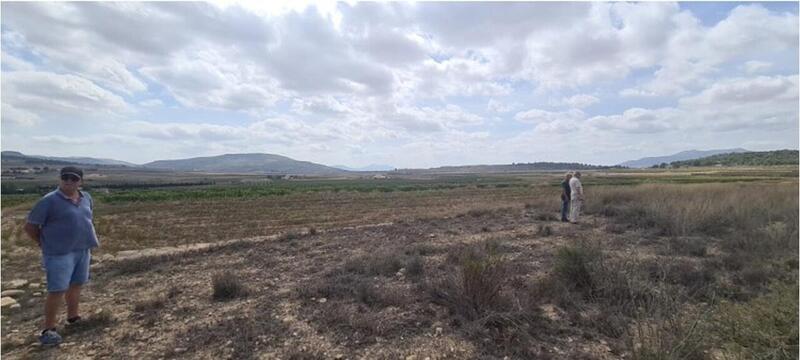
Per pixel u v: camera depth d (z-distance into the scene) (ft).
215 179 428.15
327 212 72.49
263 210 78.48
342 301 18.19
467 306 15.94
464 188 170.40
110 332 15.35
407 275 22.30
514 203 76.79
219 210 79.56
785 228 30.01
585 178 229.45
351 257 28.02
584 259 19.66
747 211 40.57
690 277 20.20
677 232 34.47
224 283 19.63
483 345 13.60
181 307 18.03
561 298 17.30
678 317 12.67
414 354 13.12
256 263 27.45
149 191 184.96
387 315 16.24
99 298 19.97
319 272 24.27
